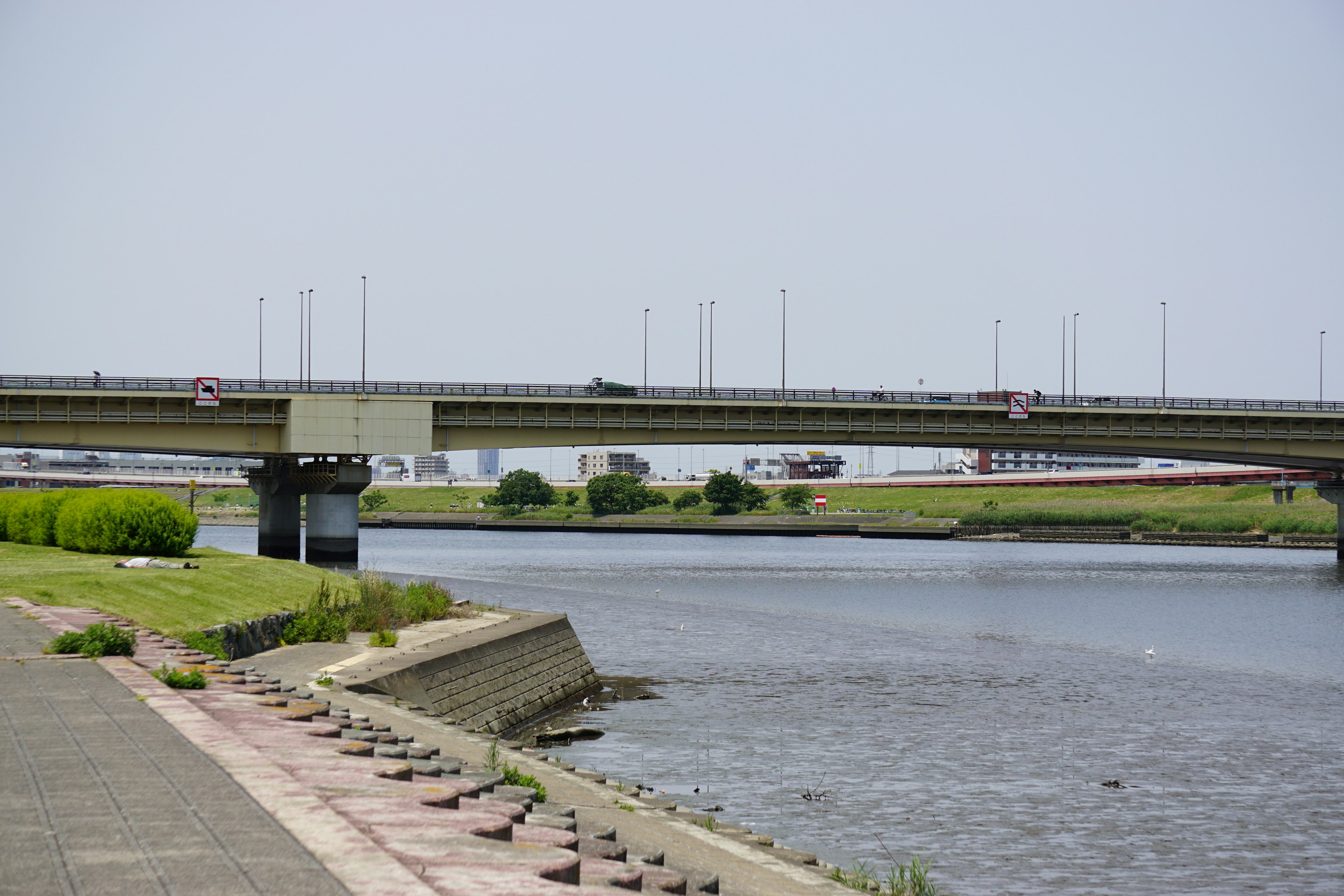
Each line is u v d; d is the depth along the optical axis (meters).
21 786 11.27
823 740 35.44
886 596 90.44
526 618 47.22
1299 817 27.33
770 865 17.64
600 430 100.06
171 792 11.09
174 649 25.86
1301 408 115.00
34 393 84.06
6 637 24.77
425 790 12.71
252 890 8.05
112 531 48.28
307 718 18.47
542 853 10.09
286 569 49.00
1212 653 57.66
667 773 30.94
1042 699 43.25
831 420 104.56
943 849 24.52
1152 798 28.92
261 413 92.75
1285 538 175.62
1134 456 127.44
